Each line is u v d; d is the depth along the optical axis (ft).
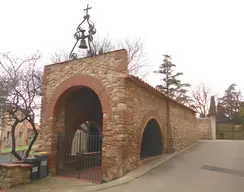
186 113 48.21
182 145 42.78
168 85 106.42
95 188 21.20
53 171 27.76
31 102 35.40
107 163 23.63
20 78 34.50
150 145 35.45
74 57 30.01
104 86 25.45
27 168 24.29
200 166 29.17
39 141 29.30
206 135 69.97
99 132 41.96
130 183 21.93
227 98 125.80
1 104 32.60
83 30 29.89
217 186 21.09
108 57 25.96
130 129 24.94
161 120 34.37
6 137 70.49
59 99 28.96
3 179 22.63
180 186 21.17
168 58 109.29
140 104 27.81
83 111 36.14
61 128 30.35
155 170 26.96
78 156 28.76
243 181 22.43
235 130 88.02
